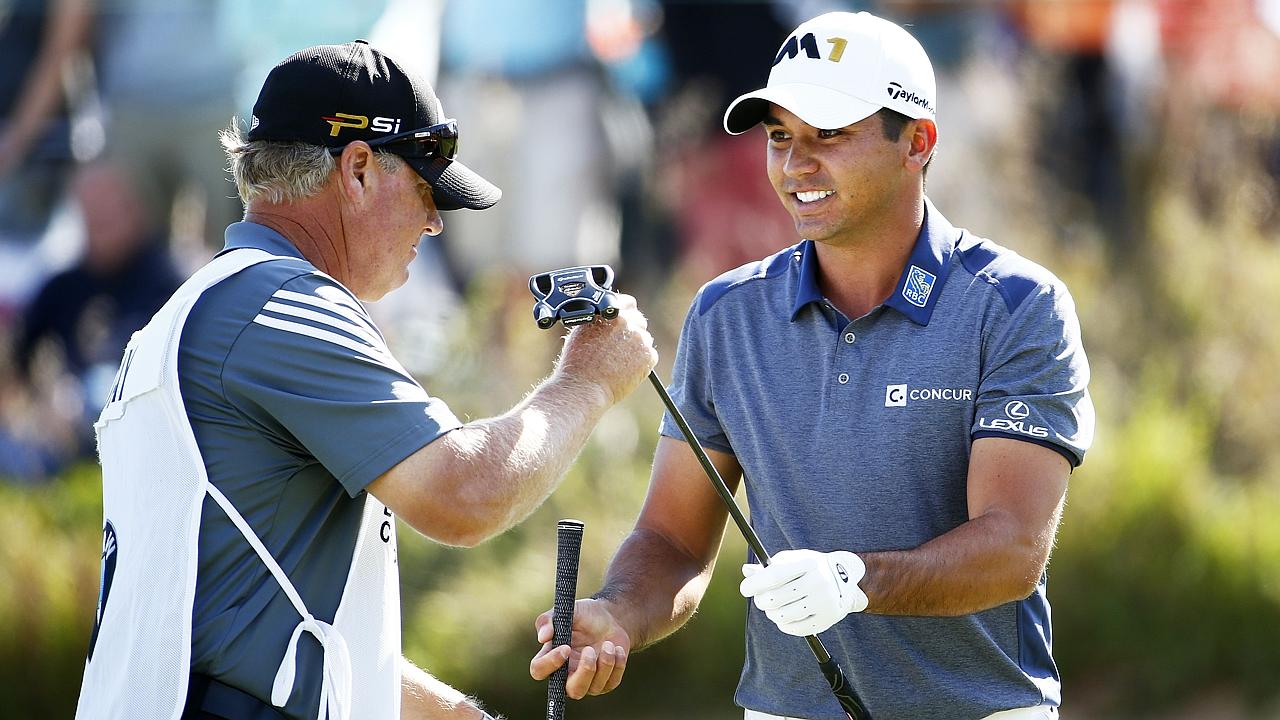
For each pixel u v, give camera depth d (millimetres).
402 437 9656
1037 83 34750
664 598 12062
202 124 31703
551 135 32094
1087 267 33375
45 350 31047
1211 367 31922
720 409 12117
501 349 30719
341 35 31328
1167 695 26047
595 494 27500
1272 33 35812
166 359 9734
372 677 10062
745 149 33219
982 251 11609
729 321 12180
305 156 10211
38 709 25219
